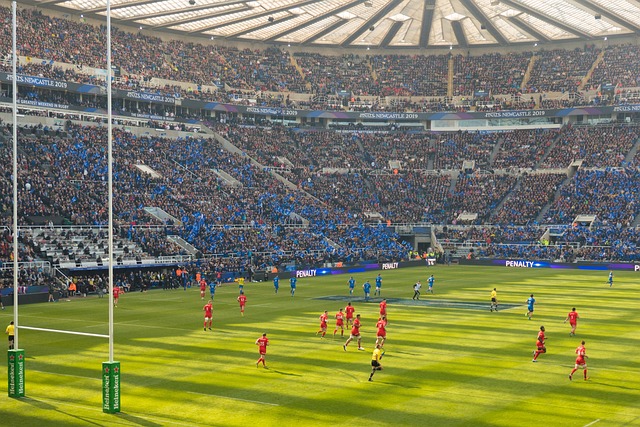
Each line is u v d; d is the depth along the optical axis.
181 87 128.00
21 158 89.69
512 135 140.25
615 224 113.00
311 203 119.19
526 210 121.44
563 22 123.69
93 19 121.81
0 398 29.89
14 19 32.25
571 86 141.00
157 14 114.25
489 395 30.11
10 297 63.66
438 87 148.25
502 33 138.38
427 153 138.62
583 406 28.27
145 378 33.38
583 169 125.56
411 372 34.62
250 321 52.59
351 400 29.30
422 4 116.62
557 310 58.38
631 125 132.38
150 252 83.88
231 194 109.56
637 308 59.72
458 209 125.62
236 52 143.75
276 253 98.25
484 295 70.12
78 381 32.88
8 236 74.81
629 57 139.75
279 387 31.56
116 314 57.25
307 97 142.75
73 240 79.88
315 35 138.38
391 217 123.50
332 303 64.44
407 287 79.06
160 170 106.12
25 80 100.38
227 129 129.25
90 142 102.56
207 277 84.19
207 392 30.67
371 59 153.75
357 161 135.38
